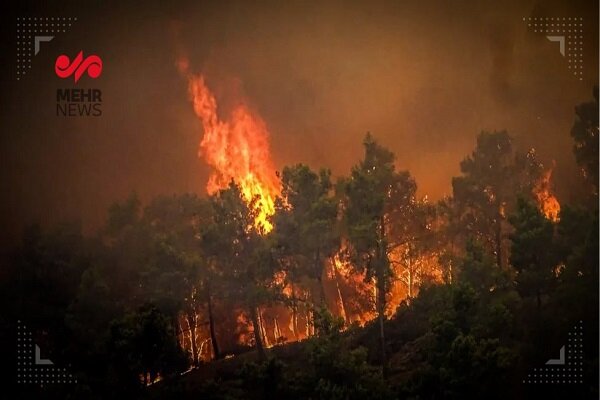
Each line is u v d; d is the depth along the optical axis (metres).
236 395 19.59
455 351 17.86
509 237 19.94
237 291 21.44
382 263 20.33
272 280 21.36
